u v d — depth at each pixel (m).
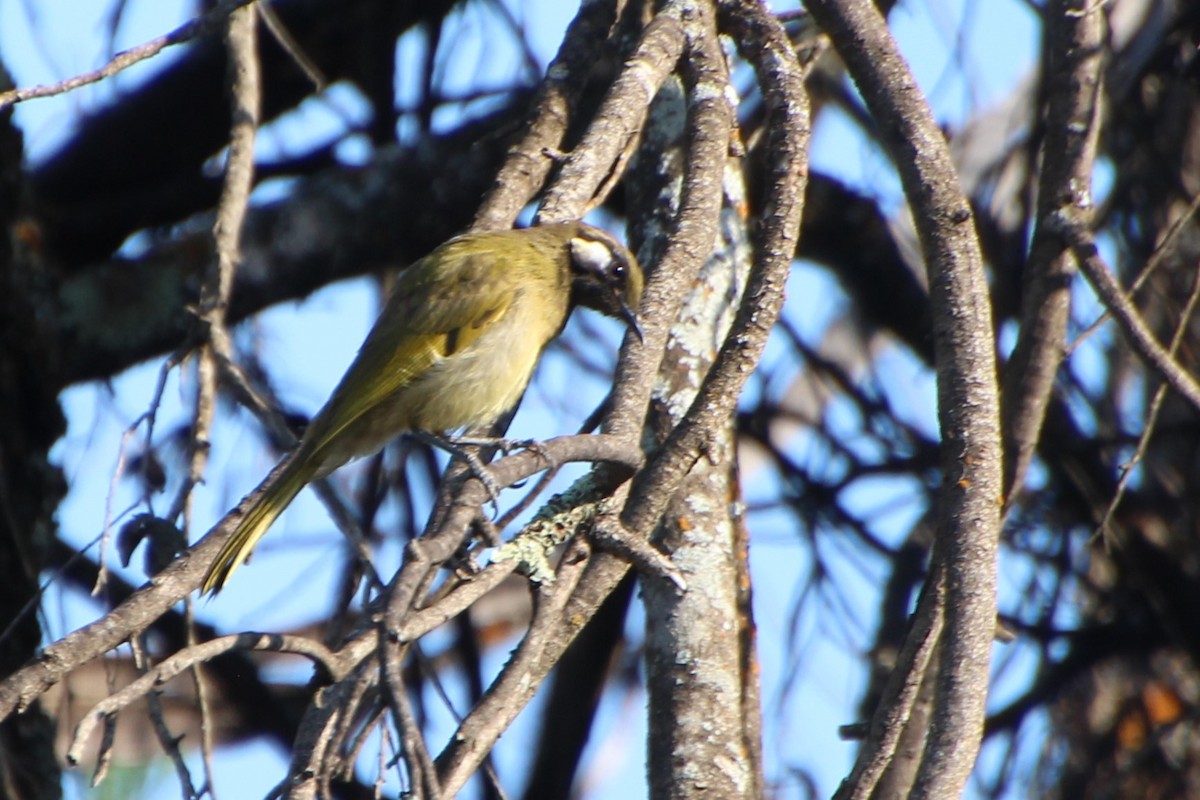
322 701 5.88
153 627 13.30
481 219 8.80
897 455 14.28
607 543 7.08
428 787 5.15
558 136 9.20
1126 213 13.27
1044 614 13.34
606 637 14.64
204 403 9.11
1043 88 12.45
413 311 10.71
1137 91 12.95
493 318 10.77
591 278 11.23
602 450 7.15
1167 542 13.29
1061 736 13.57
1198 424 13.34
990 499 6.86
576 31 9.51
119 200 14.52
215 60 14.16
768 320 7.50
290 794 5.60
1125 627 13.37
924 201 7.71
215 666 14.12
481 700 6.44
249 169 10.19
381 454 13.05
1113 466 13.41
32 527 11.69
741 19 8.66
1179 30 12.56
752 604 8.97
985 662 6.40
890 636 12.70
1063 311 8.62
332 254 13.88
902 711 6.65
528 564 6.92
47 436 11.96
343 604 9.51
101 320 13.62
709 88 8.62
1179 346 13.45
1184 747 13.34
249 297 13.80
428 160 13.84
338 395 10.62
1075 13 9.14
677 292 7.90
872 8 8.29
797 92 8.25
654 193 10.38
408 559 5.98
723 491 9.07
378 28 13.77
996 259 13.46
